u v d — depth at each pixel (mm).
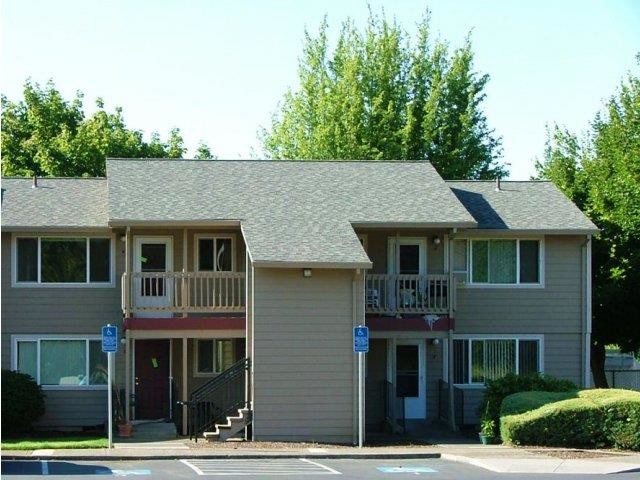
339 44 56906
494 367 35219
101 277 33906
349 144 52469
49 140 55438
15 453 25875
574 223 35250
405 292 33469
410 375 35000
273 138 59062
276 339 29750
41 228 32969
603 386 42875
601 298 39031
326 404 29781
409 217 32906
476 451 27250
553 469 23859
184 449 27297
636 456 26297
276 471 23141
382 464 25047
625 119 48000
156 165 35656
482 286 35312
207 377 34312
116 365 33688
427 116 53406
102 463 24703
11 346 33344
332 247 30344
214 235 34281
